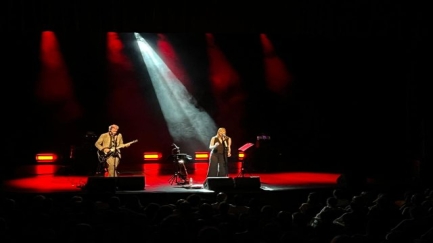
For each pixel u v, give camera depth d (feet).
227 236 18.08
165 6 34.47
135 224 18.40
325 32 36.47
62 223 20.44
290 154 57.77
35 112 54.85
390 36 37.19
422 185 41.73
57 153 55.06
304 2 36.01
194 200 25.36
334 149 57.21
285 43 57.36
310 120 58.44
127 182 37.19
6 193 35.63
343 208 26.76
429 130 48.44
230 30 35.45
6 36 52.31
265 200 37.52
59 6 33.24
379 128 54.80
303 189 38.47
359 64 54.54
